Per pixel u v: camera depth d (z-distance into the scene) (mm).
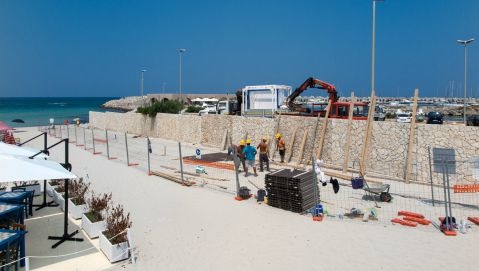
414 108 15875
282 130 21578
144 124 37812
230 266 8156
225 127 26656
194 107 41344
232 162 20906
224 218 11266
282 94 28625
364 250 8836
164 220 11156
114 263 8312
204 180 16609
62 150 27484
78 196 11719
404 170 15969
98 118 48906
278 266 8117
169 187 15344
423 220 10562
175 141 32250
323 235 9797
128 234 8406
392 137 16438
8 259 7379
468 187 11094
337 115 22250
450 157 11820
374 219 10992
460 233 9789
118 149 27922
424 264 8078
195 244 9359
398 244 9148
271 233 10000
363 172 16547
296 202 11680
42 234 9914
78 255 8688
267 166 18516
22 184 13828
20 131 40938
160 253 8859
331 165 18578
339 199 13234
